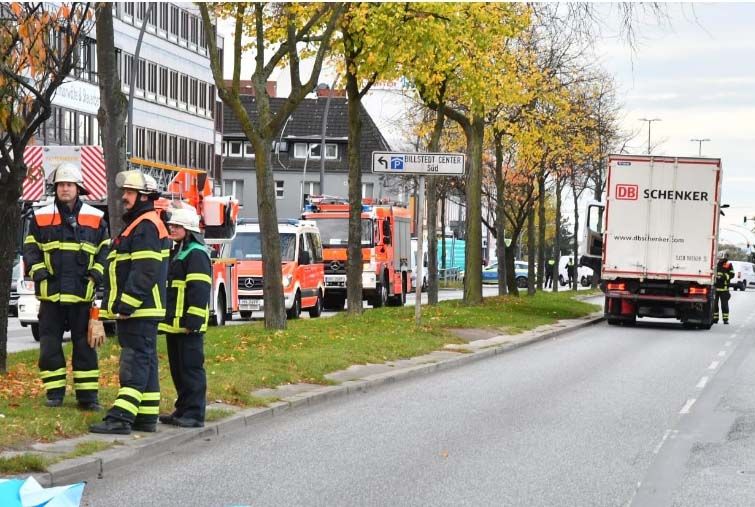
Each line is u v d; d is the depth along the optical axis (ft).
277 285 76.02
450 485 32.40
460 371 66.39
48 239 39.91
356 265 95.14
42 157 84.89
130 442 36.06
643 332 107.14
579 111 149.28
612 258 111.65
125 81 212.43
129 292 37.47
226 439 39.88
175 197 85.40
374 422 44.73
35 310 82.28
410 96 138.00
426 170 82.74
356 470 34.40
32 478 27.17
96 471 32.60
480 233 120.67
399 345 72.59
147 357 37.88
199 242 40.37
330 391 52.06
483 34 98.27
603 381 61.72
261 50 75.36
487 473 34.35
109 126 58.34
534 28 132.57
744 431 43.98
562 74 139.85
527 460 36.73
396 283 146.92
